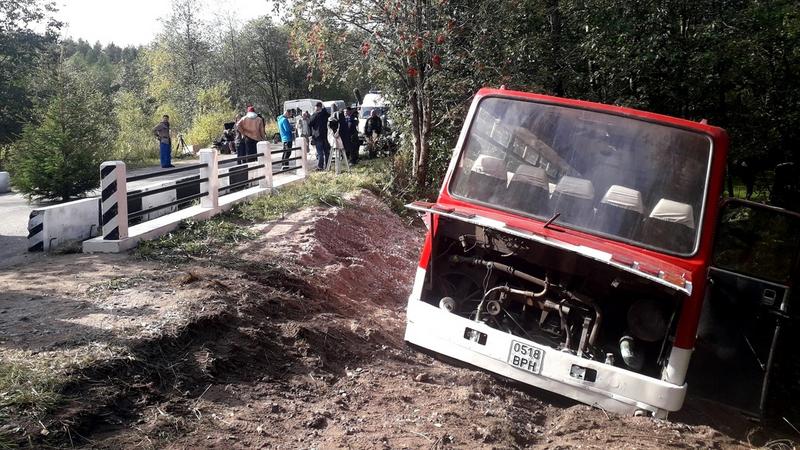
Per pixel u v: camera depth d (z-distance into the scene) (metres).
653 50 15.85
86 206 10.30
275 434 4.59
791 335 8.13
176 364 5.23
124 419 4.45
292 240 9.97
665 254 5.50
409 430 4.84
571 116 6.19
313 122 19.81
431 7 14.84
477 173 6.26
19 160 17.05
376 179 17.14
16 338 5.35
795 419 7.46
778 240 6.71
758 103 16.62
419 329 6.07
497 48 15.66
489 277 6.04
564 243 5.25
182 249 8.71
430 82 15.58
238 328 6.08
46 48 36.66
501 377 5.98
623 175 5.86
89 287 6.91
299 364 5.95
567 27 17.62
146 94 54.19
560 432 5.12
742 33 16.17
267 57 58.84
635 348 5.55
